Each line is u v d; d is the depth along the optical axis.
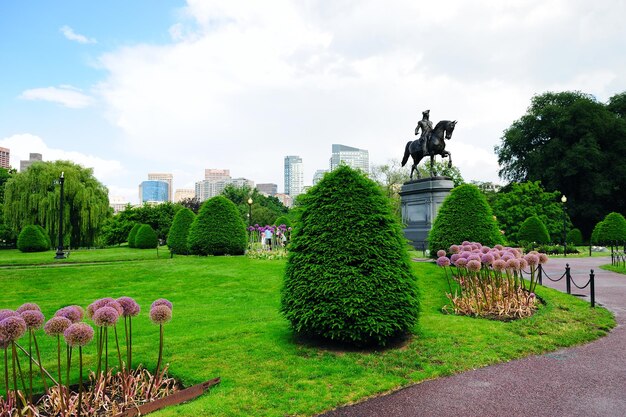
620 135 44.34
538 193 37.84
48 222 33.62
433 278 12.20
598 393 5.07
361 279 6.37
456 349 6.54
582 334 7.60
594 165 42.81
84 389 5.00
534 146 49.69
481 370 5.86
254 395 4.79
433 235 14.84
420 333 7.24
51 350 6.89
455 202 14.52
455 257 9.38
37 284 13.33
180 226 24.45
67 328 3.99
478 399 4.87
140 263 17.25
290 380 5.25
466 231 13.95
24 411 4.09
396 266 6.67
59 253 21.23
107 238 52.06
